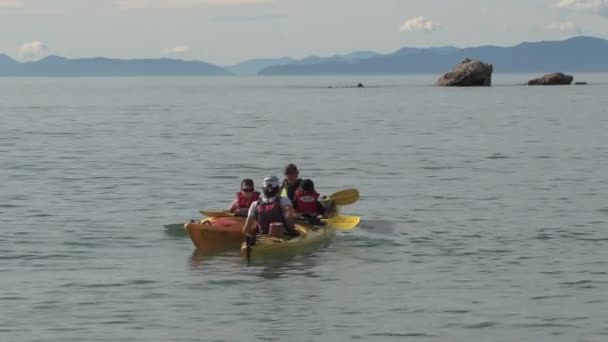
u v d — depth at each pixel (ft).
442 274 64.18
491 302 56.49
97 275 63.87
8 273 64.44
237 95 507.30
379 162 136.56
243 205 77.41
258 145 166.50
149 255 70.95
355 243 75.56
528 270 65.26
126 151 156.35
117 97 494.18
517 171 124.47
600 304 55.98
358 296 58.03
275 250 70.64
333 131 200.85
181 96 503.61
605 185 109.70
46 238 77.41
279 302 56.54
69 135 193.98
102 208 94.07
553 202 96.89
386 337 49.62
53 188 109.09
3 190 107.14
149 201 99.19
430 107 308.60
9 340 49.01
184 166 132.57
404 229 81.92
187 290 59.62
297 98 431.43
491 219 86.79
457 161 137.28
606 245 74.28
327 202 83.25
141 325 51.75
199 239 72.79
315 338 49.47
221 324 51.96
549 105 310.65
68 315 53.62
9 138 186.19
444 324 51.93
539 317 53.21
